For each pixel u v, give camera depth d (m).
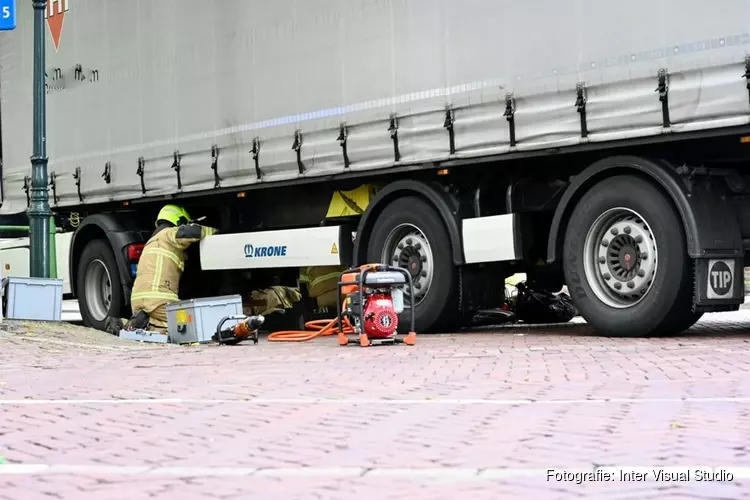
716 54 8.31
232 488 3.69
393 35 10.78
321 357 8.66
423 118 10.52
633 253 9.38
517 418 4.99
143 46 13.69
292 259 12.31
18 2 15.82
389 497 3.46
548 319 13.58
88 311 14.62
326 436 4.68
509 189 10.39
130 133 13.89
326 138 11.45
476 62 10.07
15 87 15.81
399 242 11.30
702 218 8.84
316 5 11.54
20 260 15.68
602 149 9.37
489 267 11.03
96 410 5.71
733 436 4.35
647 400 5.46
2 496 3.69
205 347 10.52
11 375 7.67
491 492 3.47
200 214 13.98
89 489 3.76
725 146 8.91
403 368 7.50
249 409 5.59
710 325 11.66
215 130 12.70
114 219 14.28
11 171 15.80
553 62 9.44
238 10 12.41
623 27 8.91
